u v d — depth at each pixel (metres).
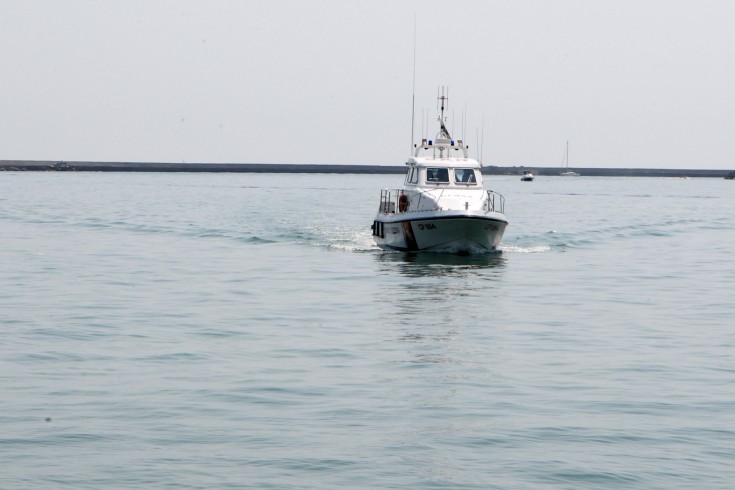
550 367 20.41
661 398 17.73
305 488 12.96
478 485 13.13
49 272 36.91
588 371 20.00
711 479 13.38
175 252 44.94
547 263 41.94
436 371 19.86
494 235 43.03
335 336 23.86
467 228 41.84
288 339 23.41
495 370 20.06
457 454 14.38
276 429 15.56
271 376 19.27
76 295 30.78
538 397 17.75
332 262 40.97
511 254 45.53
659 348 22.66
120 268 38.34
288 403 17.16
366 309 28.30
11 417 16.12
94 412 16.47
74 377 19.08
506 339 23.72
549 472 13.63
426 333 24.36
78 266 38.97
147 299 30.05
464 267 39.69
